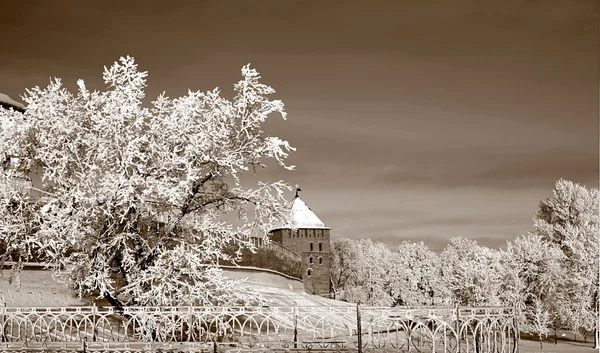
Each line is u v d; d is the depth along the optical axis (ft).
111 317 101.35
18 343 73.61
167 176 93.20
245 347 76.74
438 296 366.84
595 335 190.19
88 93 95.04
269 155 100.27
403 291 375.66
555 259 208.33
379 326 83.35
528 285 203.41
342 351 78.23
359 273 440.45
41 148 89.40
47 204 85.51
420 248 384.27
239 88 101.96
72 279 89.81
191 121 95.76
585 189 247.50
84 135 93.15
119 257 91.50
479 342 77.87
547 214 256.32
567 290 199.62
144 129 98.32
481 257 202.08
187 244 93.04
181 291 88.38
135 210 90.48
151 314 78.33
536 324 197.98
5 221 89.04
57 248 87.04
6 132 89.56
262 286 215.72
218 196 100.48
